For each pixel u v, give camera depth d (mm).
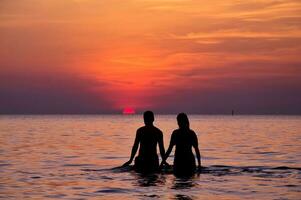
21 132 47031
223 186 11898
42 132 47375
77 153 22188
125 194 10859
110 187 11805
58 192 11195
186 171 13992
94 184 12305
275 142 31297
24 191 11352
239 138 36562
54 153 22094
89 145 27750
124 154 21750
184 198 10359
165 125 79750
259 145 28219
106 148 25406
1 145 27250
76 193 11047
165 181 12648
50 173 14648
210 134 44000
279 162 18594
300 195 10773
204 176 13570
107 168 15922
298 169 15383
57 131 50438
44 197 10594
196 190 11344
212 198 10375
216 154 22000
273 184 12266
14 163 17641
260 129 59344
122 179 13078
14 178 13539
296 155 21719
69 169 15719
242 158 20172
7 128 59781
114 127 68000
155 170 14438
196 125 81938
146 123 14695
